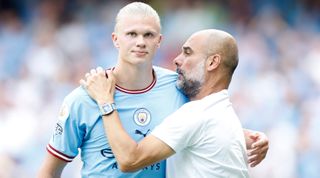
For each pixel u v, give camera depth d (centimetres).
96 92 1778
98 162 1803
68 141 1805
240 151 1819
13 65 4322
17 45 4428
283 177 3522
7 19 4684
